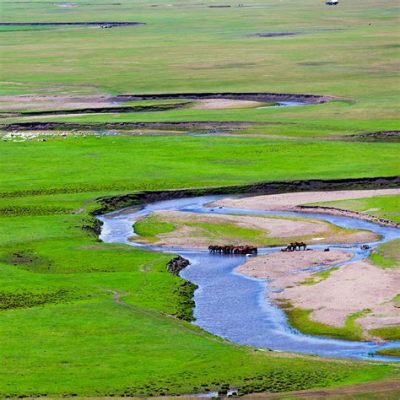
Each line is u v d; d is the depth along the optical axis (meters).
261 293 116.62
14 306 110.69
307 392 85.50
